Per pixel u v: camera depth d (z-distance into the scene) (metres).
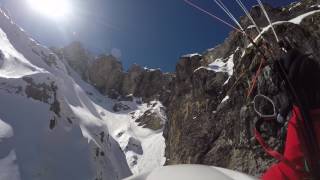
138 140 158.88
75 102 145.25
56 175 78.94
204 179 3.68
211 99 51.66
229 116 44.41
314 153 2.53
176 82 68.94
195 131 50.41
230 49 63.81
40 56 154.25
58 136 90.50
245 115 38.44
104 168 94.69
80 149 91.38
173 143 60.53
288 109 2.76
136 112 188.38
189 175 3.73
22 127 86.12
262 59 3.01
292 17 44.84
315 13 35.69
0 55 111.06
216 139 46.25
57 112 96.88
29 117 89.75
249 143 37.97
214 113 48.88
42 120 90.62
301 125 2.60
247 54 36.19
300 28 35.12
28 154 78.75
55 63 159.38
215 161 43.91
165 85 191.25
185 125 54.94
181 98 61.69
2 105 90.12
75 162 86.31
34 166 76.38
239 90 42.22
